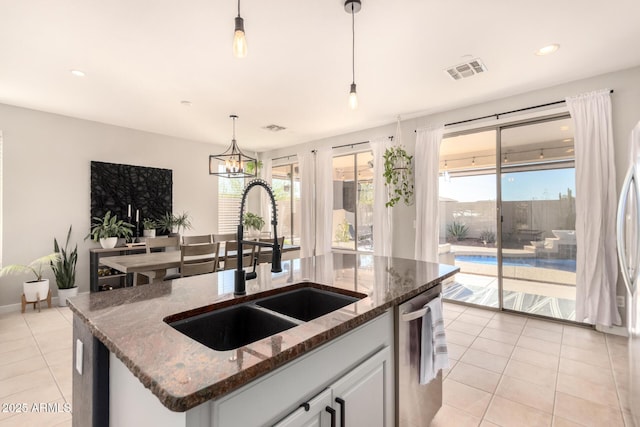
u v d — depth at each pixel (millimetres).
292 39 2461
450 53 2699
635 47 2619
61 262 4094
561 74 3115
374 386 1297
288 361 901
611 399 2072
